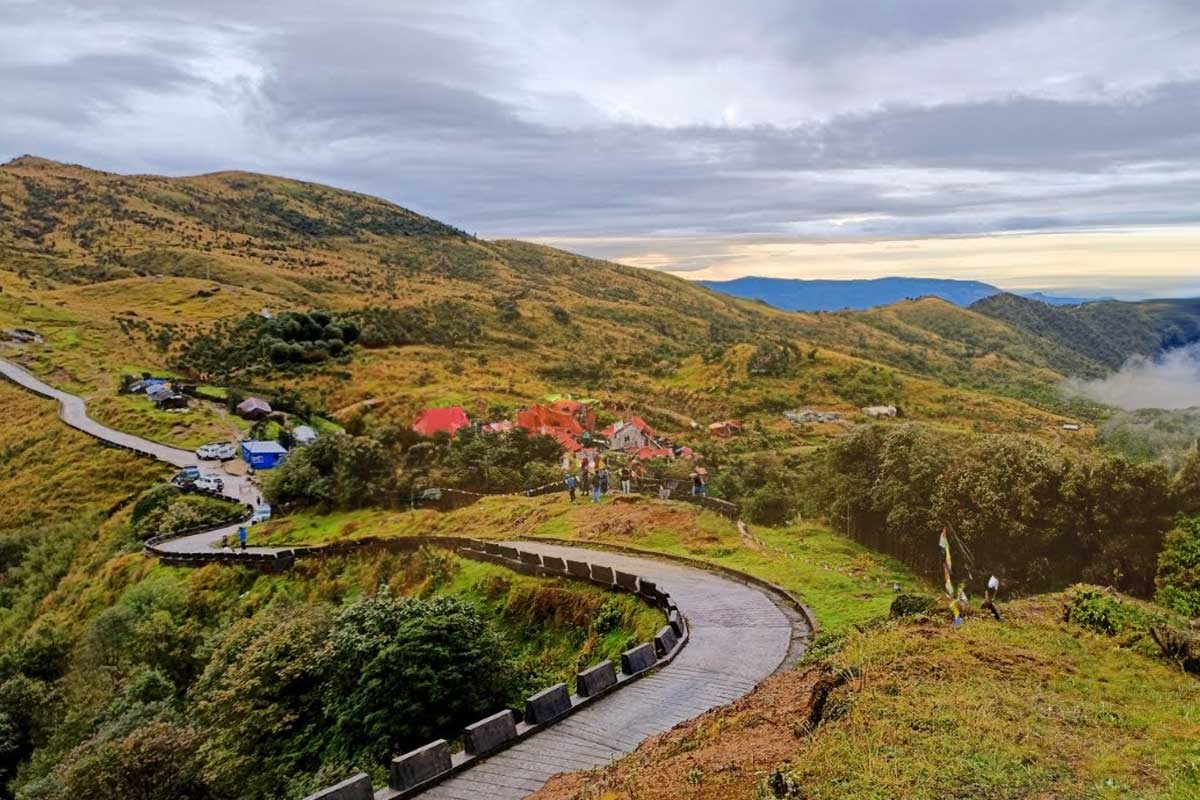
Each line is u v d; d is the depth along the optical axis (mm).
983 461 43125
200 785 22297
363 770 20469
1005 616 18141
